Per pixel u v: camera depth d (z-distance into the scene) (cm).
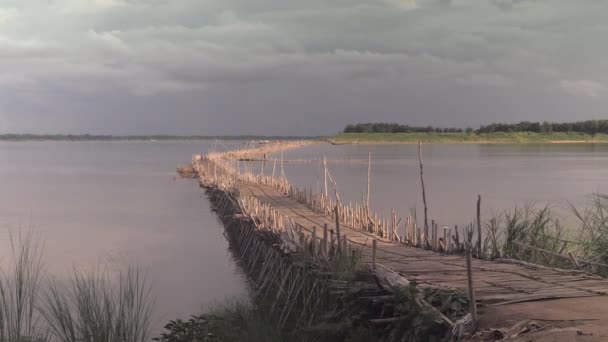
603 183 4212
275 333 1019
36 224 2580
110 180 4962
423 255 1269
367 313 920
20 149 14988
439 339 734
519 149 11856
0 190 4106
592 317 675
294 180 4628
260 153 9300
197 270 1711
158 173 5791
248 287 1521
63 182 4766
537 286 852
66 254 1895
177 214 2966
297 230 1527
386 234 1616
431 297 799
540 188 3878
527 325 651
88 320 739
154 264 1784
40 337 767
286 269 1384
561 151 10650
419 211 2772
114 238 2241
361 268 1054
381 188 3919
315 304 1086
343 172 5438
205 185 4019
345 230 1738
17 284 745
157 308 1288
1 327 715
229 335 980
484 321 700
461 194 3541
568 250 1298
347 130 18388
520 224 1438
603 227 1351
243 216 2072
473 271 1015
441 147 13462
